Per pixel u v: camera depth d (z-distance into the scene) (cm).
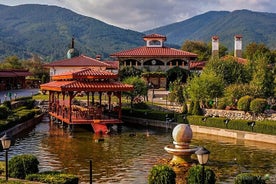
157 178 1716
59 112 4691
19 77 8575
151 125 4619
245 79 5797
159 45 8019
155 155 2848
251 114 4122
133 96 5272
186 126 2523
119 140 3534
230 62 5928
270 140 3431
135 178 2203
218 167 2491
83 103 5647
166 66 7575
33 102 5866
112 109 5128
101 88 4078
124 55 7519
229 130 3772
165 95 6091
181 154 2477
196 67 8100
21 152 2938
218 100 4716
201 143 3412
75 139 3559
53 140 3497
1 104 4625
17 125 3894
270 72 4891
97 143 3366
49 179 1636
